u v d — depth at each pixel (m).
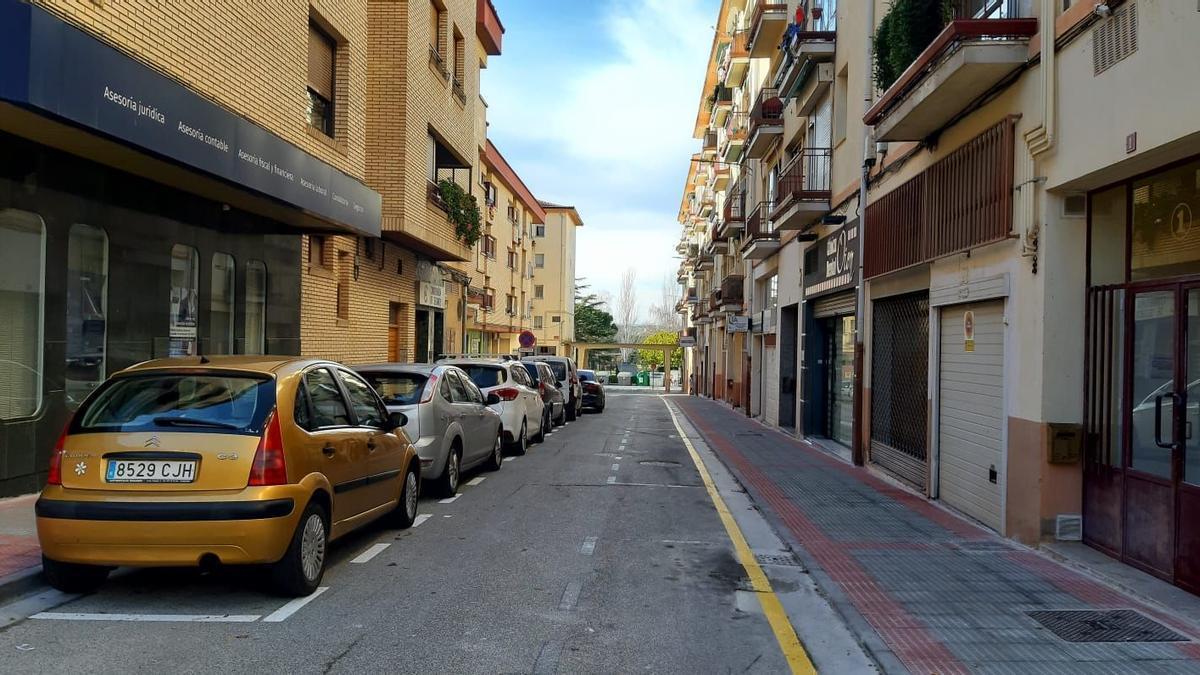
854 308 15.30
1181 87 5.44
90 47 7.09
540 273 62.69
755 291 27.45
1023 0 7.89
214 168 9.02
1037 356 7.42
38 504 5.38
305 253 14.64
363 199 13.42
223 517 5.26
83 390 8.92
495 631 5.27
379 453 7.41
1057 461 7.30
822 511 9.60
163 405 5.67
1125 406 6.77
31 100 6.41
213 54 10.30
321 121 14.48
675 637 5.25
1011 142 7.88
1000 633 5.30
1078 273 7.28
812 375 18.66
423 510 9.39
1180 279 6.09
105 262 9.20
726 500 10.48
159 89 8.04
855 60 14.55
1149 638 5.21
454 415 10.47
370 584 6.29
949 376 9.93
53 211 8.35
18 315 8.12
